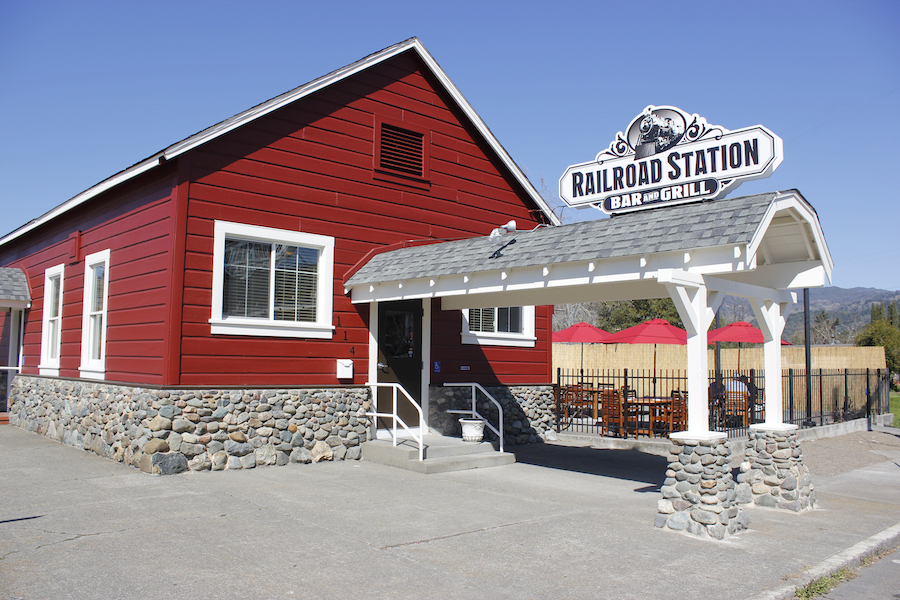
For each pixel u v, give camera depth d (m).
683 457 6.91
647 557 5.92
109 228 11.39
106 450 10.17
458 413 12.45
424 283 9.91
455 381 12.76
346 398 10.83
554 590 5.03
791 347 26.64
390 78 12.17
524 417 14.04
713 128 10.82
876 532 7.09
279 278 10.55
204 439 9.28
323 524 6.62
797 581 5.40
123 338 10.45
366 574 5.21
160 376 9.30
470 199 13.28
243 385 9.77
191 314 9.42
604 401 14.36
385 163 12.02
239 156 10.09
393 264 10.77
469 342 13.10
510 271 8.75
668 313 33.22
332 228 11.11
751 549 6.29
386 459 10.31
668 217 7.88
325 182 11.07
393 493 8.22
